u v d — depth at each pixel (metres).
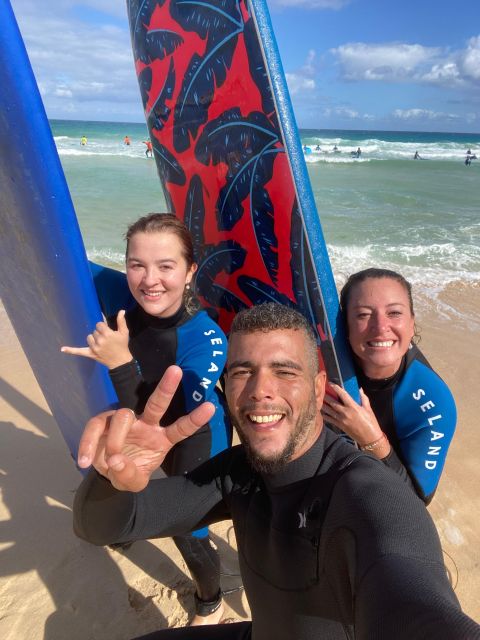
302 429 0.68
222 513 0.85
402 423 1.06
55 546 1.41
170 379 0.65
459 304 3.26
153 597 1.27
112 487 0.71
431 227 5.70
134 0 1.37
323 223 5.70
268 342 0.66
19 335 1.33
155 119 1.42
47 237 0.94
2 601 1.25
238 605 1.26
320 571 0.65
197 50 1.17
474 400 2.15
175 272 1.08
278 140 1.04
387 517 0.58
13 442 1.86
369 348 1.01
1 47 0.77
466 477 1.70
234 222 1.24
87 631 1.19
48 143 0.85
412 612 0.46
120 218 5.47
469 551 1.42
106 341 0.97
